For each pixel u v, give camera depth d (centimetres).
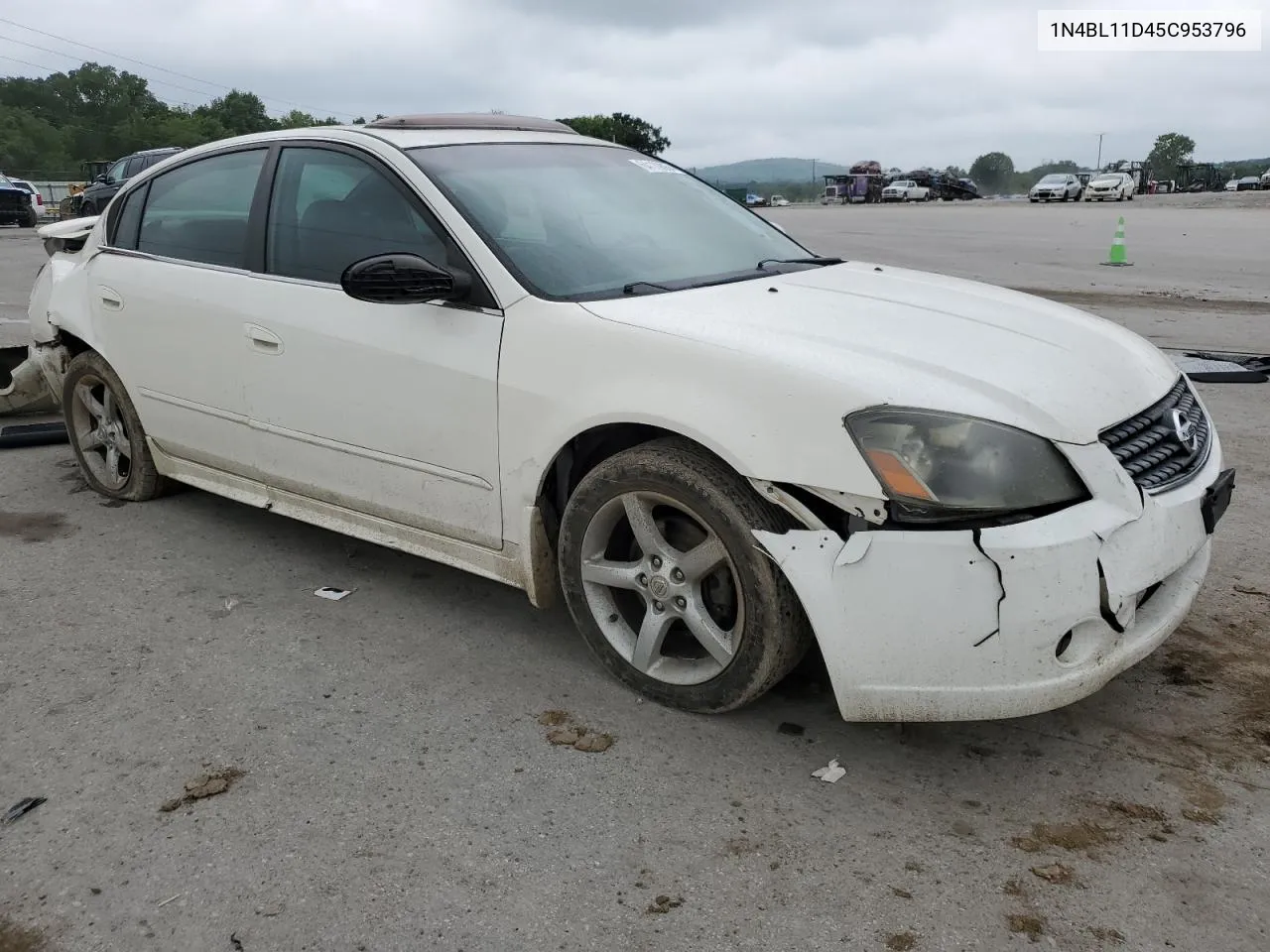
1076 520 251
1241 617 361
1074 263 1569
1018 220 2927
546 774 281
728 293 324
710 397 277
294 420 381
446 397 331
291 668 339
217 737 299
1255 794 267
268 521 472
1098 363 293
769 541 270
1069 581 248
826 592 262
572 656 346
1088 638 256
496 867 245
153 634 363
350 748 294
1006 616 248
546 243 342
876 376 263
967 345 284
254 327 386
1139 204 3875
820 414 262
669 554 298
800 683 327
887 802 268
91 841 255
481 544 341
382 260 312
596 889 238
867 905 232
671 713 310
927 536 251
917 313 310
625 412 289
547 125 434
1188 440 292
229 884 240
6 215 2850
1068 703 258
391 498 360
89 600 390
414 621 373
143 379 446
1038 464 253
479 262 328
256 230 396
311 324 366
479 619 375
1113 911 229
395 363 342
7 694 322
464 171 361
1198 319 994
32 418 656
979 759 286
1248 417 627
